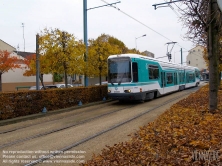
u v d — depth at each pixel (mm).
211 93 6805
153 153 3627
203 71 71812
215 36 6758
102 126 8820
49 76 43188
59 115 12141
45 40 15820
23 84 38781
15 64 33375
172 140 4109
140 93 15062
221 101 8727
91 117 10984
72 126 9133
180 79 26000
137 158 3465
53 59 15906
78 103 15312
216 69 6801
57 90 13633
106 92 18781
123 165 3252
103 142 6695
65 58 15750
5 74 36219
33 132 8375
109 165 3299
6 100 10555
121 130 8055
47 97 12898
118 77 14984
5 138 7684
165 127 5035
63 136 7602
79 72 17172
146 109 12734
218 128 4684
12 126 9656
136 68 14977
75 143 6648
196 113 6496
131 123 9180
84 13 17078
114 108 13844
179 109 7207
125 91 14695
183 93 23062
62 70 16438
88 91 16438
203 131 4516
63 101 14039
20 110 11273
